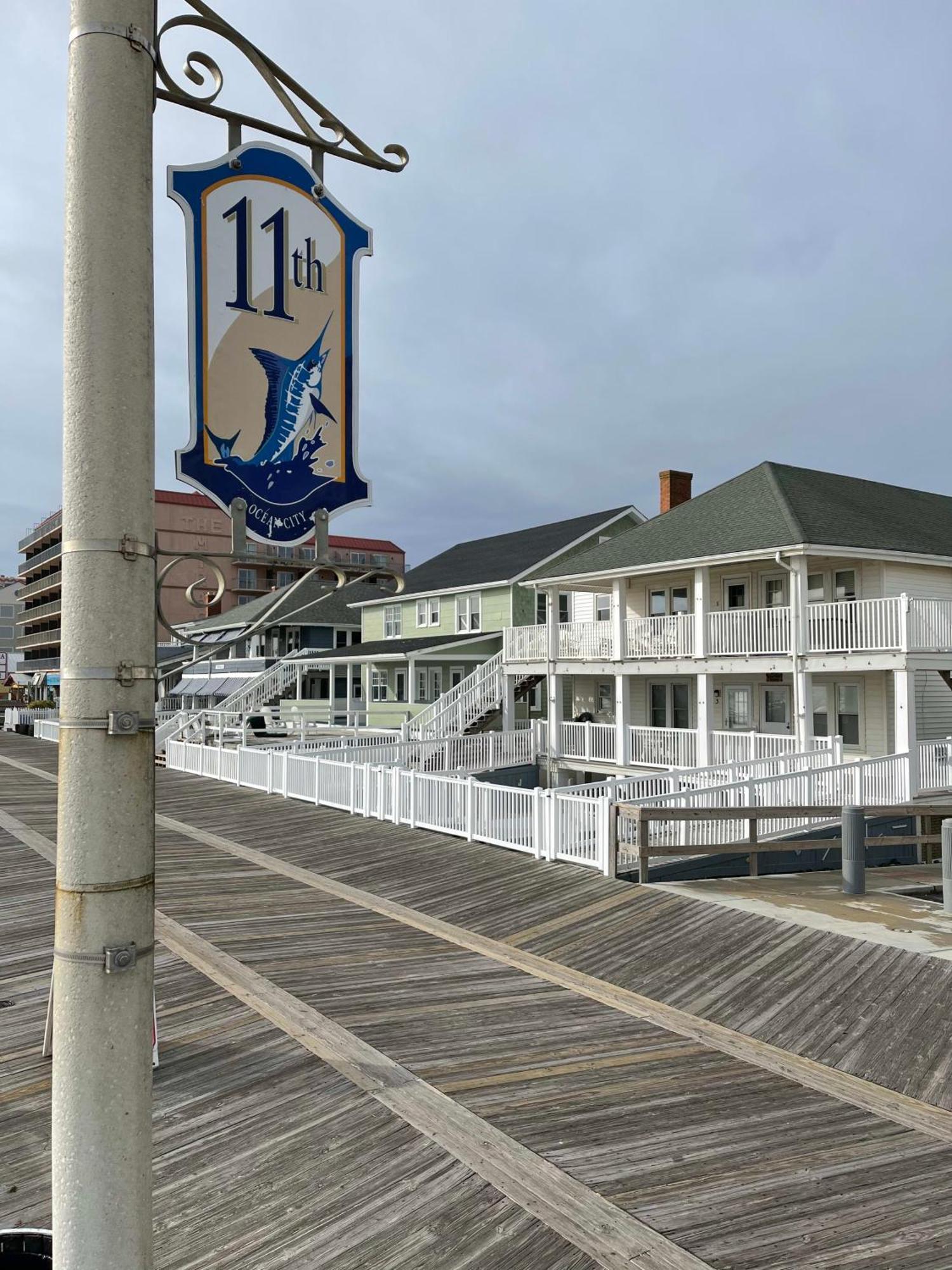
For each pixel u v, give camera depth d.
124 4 2.35
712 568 26.64
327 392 3.16
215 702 49.16
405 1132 5.92
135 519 2.33
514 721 31.75
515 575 35.34
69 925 2.25
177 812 19.78
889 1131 6.04
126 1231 2.27
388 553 93.31
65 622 2.28
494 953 9.98
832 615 20.81
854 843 12.49
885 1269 4.57
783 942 9.98
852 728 23.64
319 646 48.16
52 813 19.94
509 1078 6.79
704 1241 4.77
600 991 8.83
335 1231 4.84
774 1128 6.06
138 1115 2.29
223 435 2.94
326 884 13.23
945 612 19.77
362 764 18.95
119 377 2.31
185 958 9.59
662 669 24.56
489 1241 4.76
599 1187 5.29
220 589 2.76
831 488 27.11
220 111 2.89
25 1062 7.01
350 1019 7.93
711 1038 7.67
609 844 13.05
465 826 15.96
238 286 2.99
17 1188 5.22
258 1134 5.89
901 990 8.51
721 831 14.78
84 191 2.30
